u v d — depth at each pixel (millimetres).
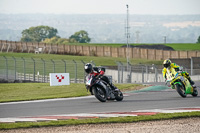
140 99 60156
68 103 57719
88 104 55281
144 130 36000
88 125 38594
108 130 36094
